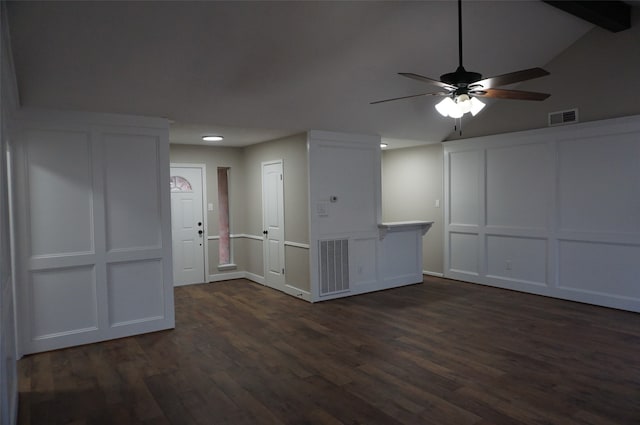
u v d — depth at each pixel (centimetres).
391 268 643
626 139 484
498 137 610
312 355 383
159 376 345
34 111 394
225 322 487
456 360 364
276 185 641
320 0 342
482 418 272
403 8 377
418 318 487
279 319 495
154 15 318
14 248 387
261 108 478
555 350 381
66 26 310
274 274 655
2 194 221
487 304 538
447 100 328
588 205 520
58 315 408
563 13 459
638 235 478
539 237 570
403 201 768
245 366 362
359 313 513
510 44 482
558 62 542
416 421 270
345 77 454
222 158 721
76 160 414
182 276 691
